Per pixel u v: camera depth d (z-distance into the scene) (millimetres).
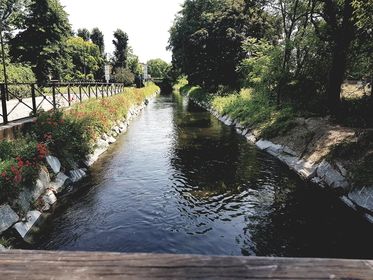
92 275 941
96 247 6438
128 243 6617
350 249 6375
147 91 50906
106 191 9422
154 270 960
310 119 14445
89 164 11844
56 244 6504
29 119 9977
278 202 8750
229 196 9188
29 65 29344
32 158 8141
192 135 18500
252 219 7742
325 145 11281
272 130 15570
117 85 30906
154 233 7027
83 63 53812
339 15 15039
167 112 30656
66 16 31766
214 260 1008
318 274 956
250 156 13688
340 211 8125
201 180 10539
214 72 35812
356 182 8469
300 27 20266
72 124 11281
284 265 990
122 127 19688
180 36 45406
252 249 6434
